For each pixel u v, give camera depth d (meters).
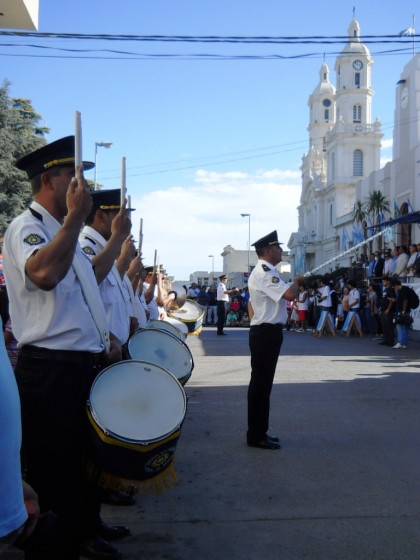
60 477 3.00
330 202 62.91
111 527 4.02
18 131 27.56
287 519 4.30
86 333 3.09
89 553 3.67
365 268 26.03
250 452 5.91
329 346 16.30
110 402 3.12
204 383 9.86
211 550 3.82
